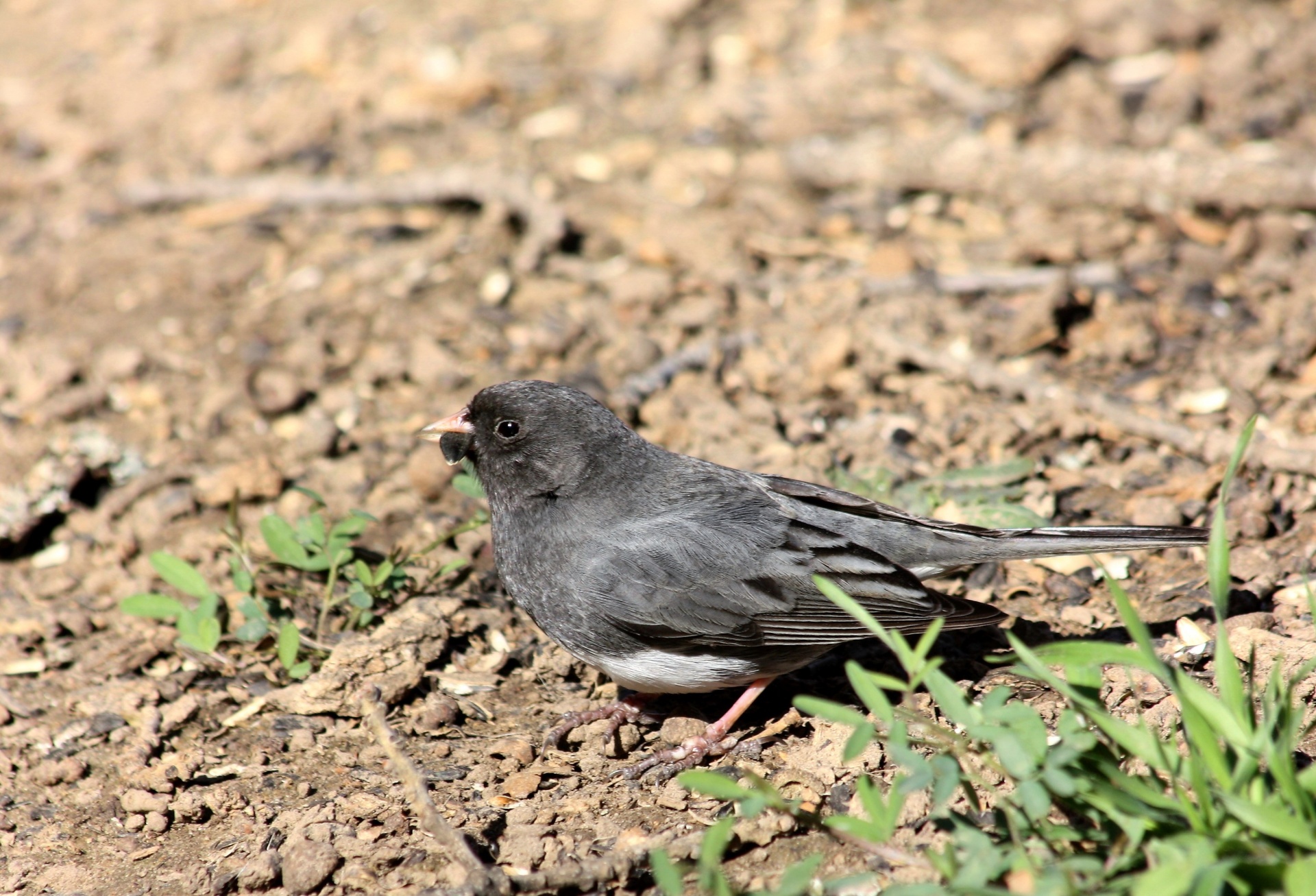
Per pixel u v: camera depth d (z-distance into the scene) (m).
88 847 7.49
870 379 11.84
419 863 6.99
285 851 7.17
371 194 15.24
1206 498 9.76
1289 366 11.13
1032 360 11.81
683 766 7.87
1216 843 5.50
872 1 17.97
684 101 16.62
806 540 8.08
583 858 6.89
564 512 8.20
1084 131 14.70
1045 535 8.25
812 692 8.63
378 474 11.08
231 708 8.74
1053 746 6.31
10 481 11.08
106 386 12.33
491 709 8.68
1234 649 7.89
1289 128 14.34
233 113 17.38
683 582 7.94
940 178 14.31
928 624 7.89
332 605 9.57
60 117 17.73
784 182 15.05
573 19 18.64
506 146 16.08
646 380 11.86
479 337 12.81
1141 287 12.55
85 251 14.98
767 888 6.48
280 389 12.05
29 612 9.85
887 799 7.07
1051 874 5.54
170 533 10.52
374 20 19.03
